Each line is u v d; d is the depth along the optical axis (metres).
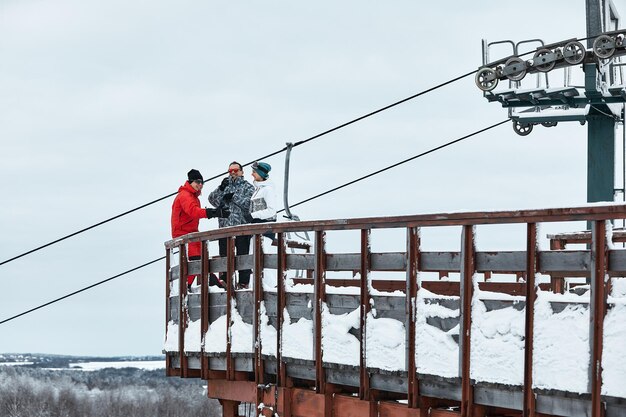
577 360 7.72
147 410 90.88
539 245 8.10
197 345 13.30
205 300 12.99
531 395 8.03
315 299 10.50
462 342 8.61
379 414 9.94
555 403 7.97
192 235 13.34
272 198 13.94
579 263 7.83
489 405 8.52
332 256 10.39
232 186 14.57
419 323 9.11
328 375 10.50
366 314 9.77
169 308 14.81
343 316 10.20
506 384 8.23
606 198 15.30
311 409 10.99
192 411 92.00
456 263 8.82
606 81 14.77
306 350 10.69
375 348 9.65
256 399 11.88
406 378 9.39
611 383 7.46
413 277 9.19
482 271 8.62
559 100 15.17
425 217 9.02
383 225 9.52
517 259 8.32
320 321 10.45
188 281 14.68
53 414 85.38
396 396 10.27
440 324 8.94
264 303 11.66
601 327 7.57
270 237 13.75
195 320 13.53
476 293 8.61
